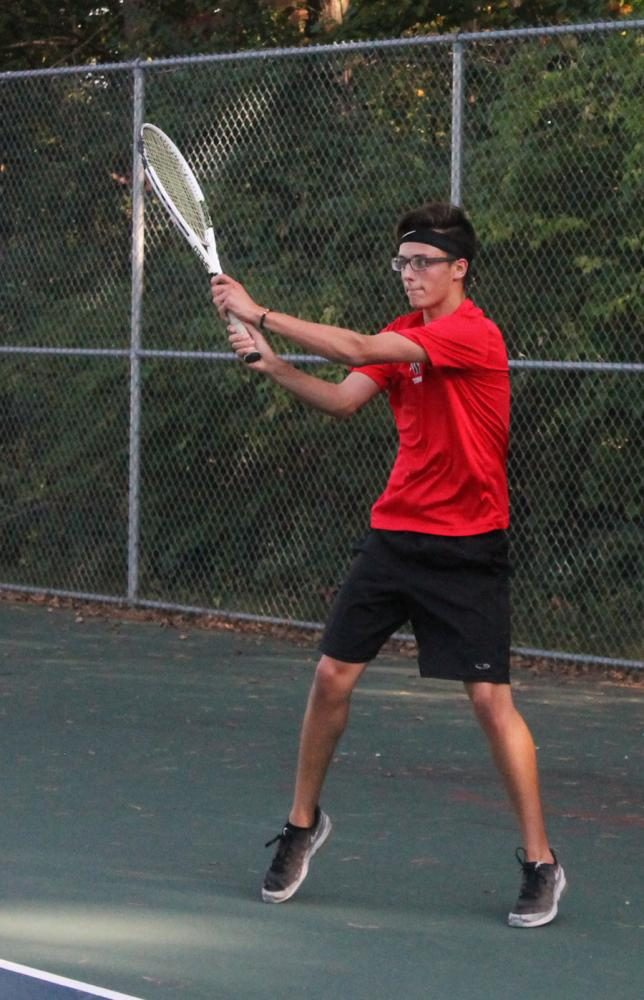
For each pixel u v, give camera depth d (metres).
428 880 16.53
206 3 43.53
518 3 41.44
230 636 31.12
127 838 18.02
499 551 15.22
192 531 33.00
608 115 28.02
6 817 18.84
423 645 15.33
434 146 29.81
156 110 33.22
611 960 14.19
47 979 13.45
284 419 31.66
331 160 31.02
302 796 15.74
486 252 29.31
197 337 32.25
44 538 35.41
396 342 14.58
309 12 43.69
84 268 34.22
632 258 28.16
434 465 15.04
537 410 29.28
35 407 35.12
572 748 22.44
